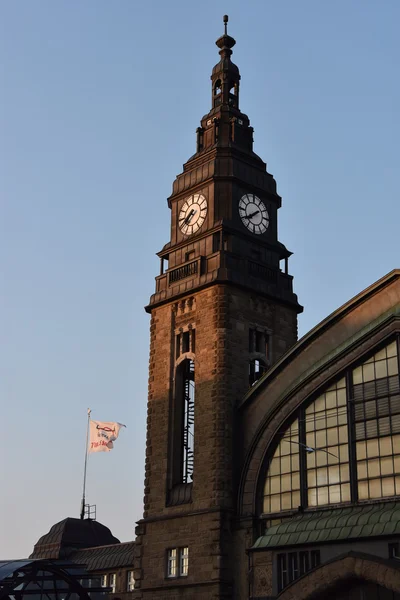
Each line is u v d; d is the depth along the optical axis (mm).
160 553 61625
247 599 56312
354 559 49844
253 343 65188
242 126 72000
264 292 66188
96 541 101062
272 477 59219
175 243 69312
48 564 62375
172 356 66250
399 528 49031
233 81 74875
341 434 56375
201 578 58250
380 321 55469
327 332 59031
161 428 65062
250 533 57938
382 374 55500
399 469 53000
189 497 61500
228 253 65250
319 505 56094
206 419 61875
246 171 69375
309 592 51250
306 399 58438
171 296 67000
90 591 63875
